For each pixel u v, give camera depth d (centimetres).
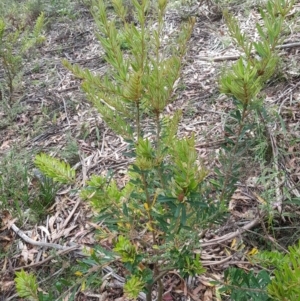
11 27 513
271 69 123
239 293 117
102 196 130
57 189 277
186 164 104
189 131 303
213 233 223
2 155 324
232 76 114
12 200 279
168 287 204
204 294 198
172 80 126
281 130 273
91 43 461
